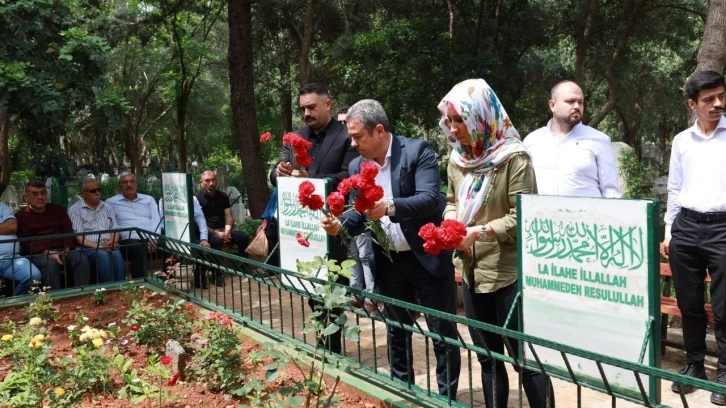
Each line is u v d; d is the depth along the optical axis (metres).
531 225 2.51
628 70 18.67
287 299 6.21
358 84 15.67
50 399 3.29
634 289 2.18
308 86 4.23
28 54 7.64
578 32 17.30
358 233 3.50
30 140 10.50
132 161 28.50
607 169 3.99
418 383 4.05
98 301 5.46
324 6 17.84
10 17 7.23
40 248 6.32
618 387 2.27
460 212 2.95
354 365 3.36
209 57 20.83
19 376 3.27
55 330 4.73
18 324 4.88
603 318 2.29
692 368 3.93
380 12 18.39
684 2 17.59
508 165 2.79
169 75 20.12
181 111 20.44
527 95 21.00
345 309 2.99
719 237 3.64
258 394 2.98
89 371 3.37
